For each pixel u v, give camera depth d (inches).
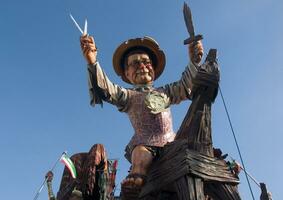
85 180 498.6
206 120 455.8
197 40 511.8
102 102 504.7
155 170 456.1
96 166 505.7
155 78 580.1
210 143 453.4
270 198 496.1
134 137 504.1
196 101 462.3
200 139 450.3
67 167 502.3
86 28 502.6
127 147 506.3
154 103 509.7
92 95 498.6
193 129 453.7
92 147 518.3
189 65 516.1
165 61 573.0
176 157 442.9
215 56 475.2
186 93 522.6
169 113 519.8
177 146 448.5
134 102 516.4
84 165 510.6
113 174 525.3
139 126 503.8
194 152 441.1
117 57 568.1
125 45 561.3
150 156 474.3
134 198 459.8
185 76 522.0
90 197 498.3
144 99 514.9
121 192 463.2
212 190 440.8
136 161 471.2
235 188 446.0
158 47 566.6
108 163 525.7
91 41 498.6
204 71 462.3
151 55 573.3
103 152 516.7
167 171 443.2
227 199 437.1
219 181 436.8
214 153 470.9
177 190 427.5
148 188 451.5
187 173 423.8
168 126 509.4
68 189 502.3
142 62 548.7
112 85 511.2
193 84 465.4
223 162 454.0
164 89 536.7
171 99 530.9
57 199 509.4
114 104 515.8
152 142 490.3
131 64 550.6
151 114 505.0
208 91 460.8
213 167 441.1
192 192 418.0
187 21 519.8
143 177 461.1
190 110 464.8
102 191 494.0
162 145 487.8
